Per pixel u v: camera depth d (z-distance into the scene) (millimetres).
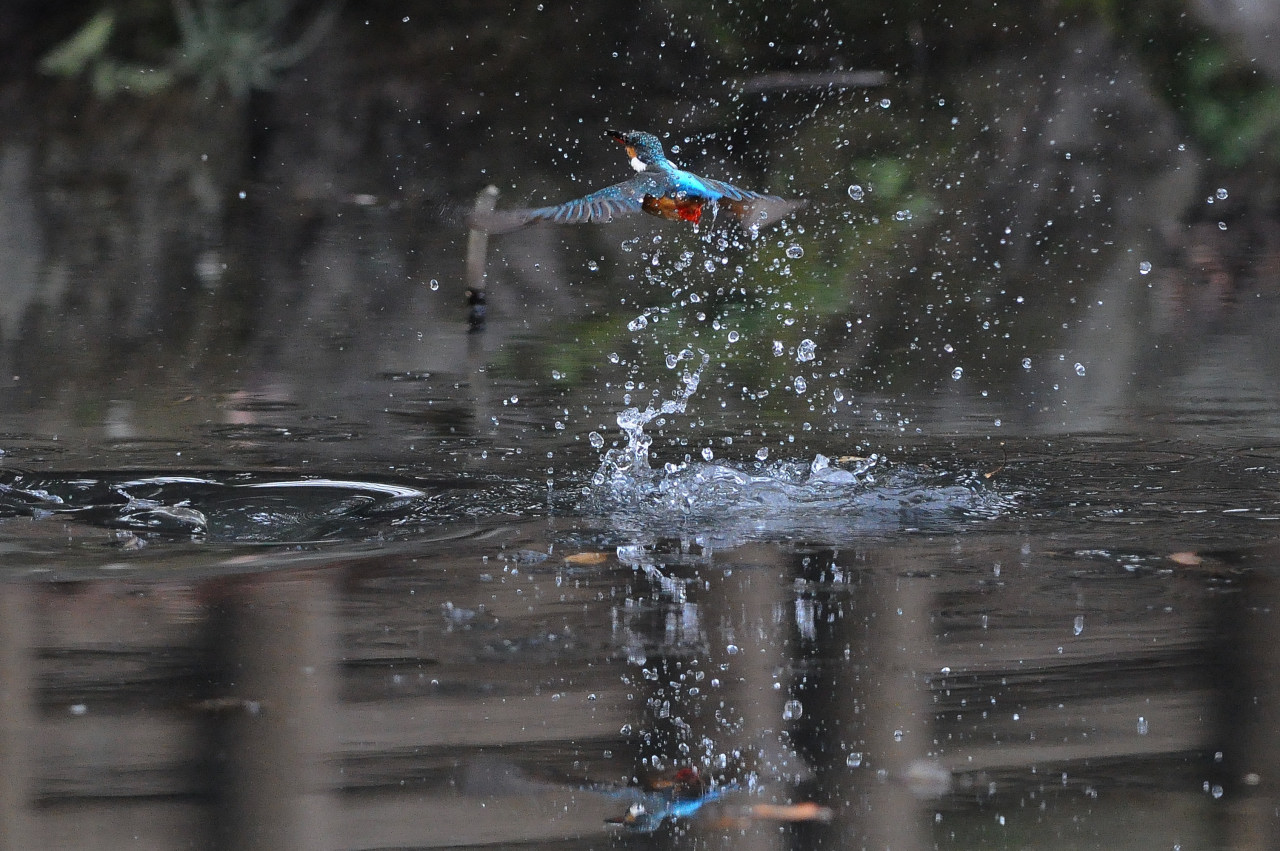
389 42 24656
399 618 5766
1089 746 4715
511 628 5684
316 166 23188
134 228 18312
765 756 4664
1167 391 10133
